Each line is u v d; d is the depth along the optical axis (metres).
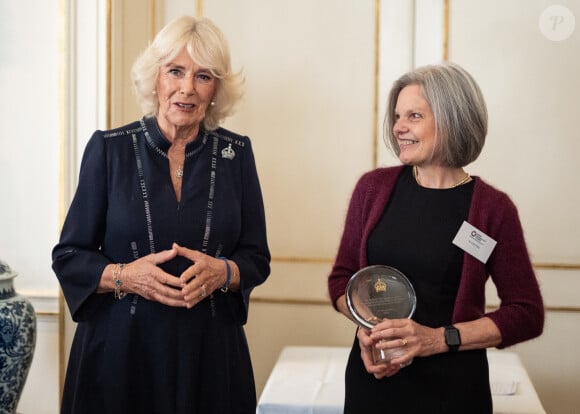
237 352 2.11
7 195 3.08
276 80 3.31
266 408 2.24
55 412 3.05
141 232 2.00
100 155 2.03
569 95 3.14
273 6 3.29
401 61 3.23
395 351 1.74
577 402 3.20
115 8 3.02
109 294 2.02
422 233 1.85
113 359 1.97
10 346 2.55
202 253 1.99
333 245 3.33
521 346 3.22
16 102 3.06
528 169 3.17
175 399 1.99
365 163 3.29
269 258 2.20
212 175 2.08
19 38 3.04
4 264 2.65
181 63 2.00
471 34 3.16
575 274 3.16
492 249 1.80
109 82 2.98
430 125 1.80
